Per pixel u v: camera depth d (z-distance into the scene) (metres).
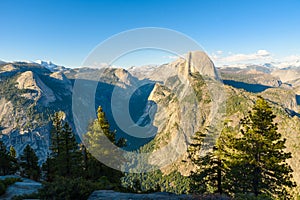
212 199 8.20
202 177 18.66
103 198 8.73
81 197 9.34
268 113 18.47
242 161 18.28
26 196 10.65
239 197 8.34
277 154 18.69
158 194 9.10
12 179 14.10
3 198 11.31
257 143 18.58
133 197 8.70
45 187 9.59
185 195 8.81
